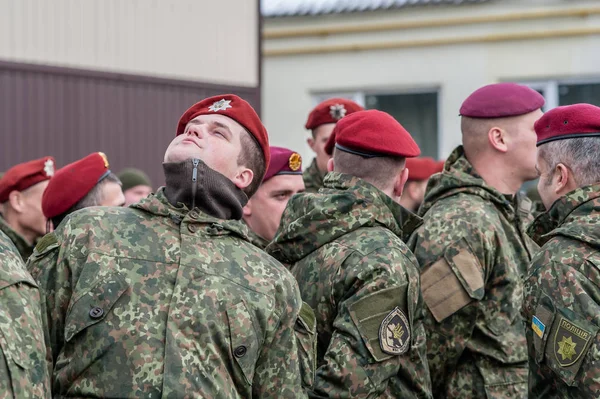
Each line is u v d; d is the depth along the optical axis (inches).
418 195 280.5
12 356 82.8
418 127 504.1
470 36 484.4
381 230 122.6
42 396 85.4
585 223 117.2
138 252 96.7
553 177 125.2
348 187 126.2
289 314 102.1
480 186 142.9
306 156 520.1
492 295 136.6
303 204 126.2
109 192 156.1
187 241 98.7
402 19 495.2
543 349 115.3
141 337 92.1
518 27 477.4
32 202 189.2
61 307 95.6
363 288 115.6
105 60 390.9
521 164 148.0
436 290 133.8
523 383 136.1
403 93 505.7
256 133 106.9
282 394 100.2
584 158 121.2
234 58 438.0
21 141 362.9
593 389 108.5
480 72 485.1
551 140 124.7
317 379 114.5
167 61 412.5
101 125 387.9
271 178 164.6
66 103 376.8
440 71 491.8
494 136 148.4
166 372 91.1
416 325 121.6
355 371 112.9
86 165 154.8
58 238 98.3
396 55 499.8
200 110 108.9
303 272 123.9
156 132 407.2
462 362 136.9
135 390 90.4
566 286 113.0
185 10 418.6
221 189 102.2
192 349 93.2
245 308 97.3
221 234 101.8
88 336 92.3
